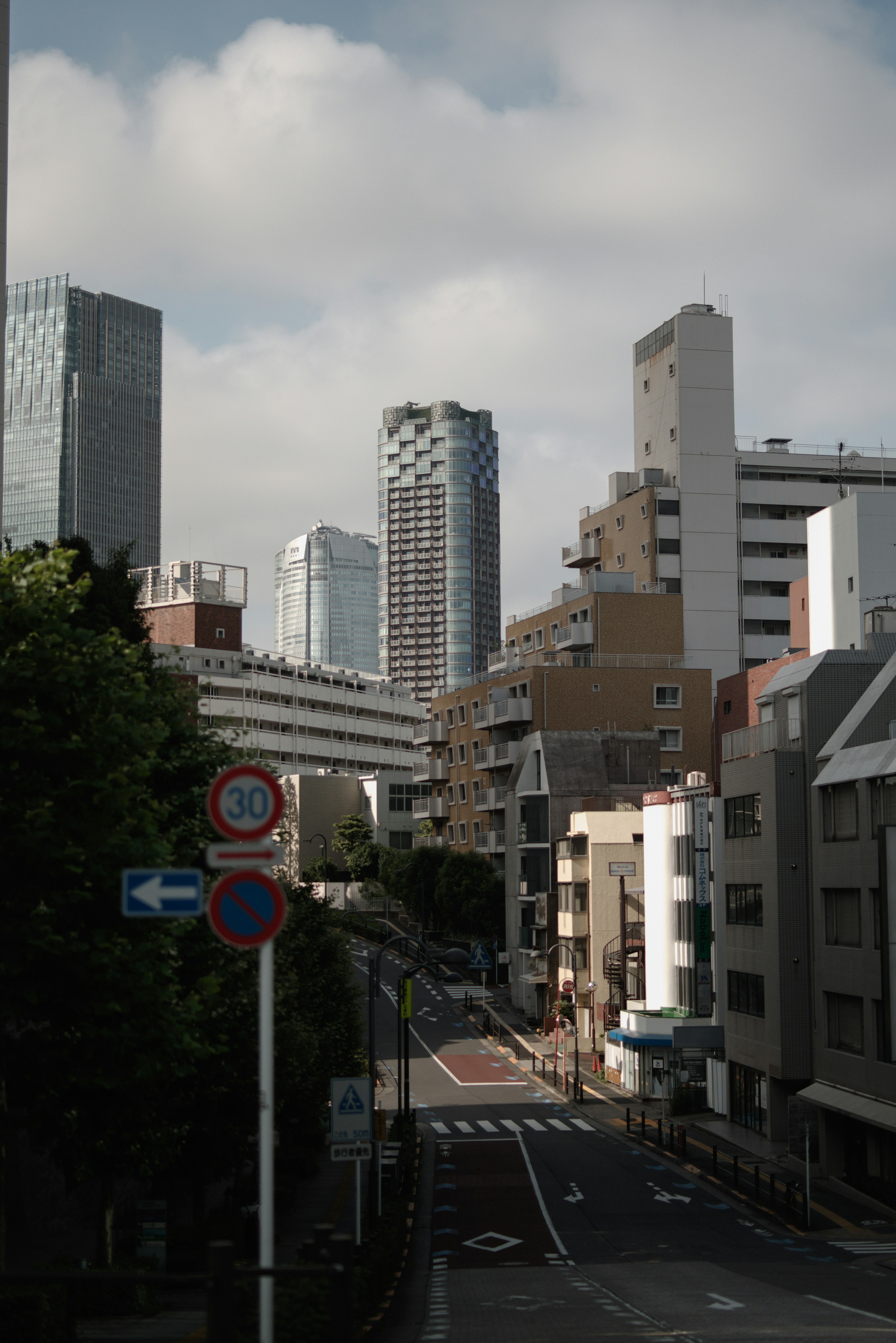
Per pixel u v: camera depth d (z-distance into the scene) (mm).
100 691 17641
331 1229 10172
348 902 135500
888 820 39375
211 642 158875
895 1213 36188
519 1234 35469
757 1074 51312
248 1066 26219
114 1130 20453
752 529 126125
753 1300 23703
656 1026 61844
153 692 25422
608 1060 70562
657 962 65250
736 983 53531
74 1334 16203
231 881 10148
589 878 77438
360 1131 25422
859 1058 41000
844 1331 19047
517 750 102625
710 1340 18094
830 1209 37750
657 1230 35812
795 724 48688
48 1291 15539
